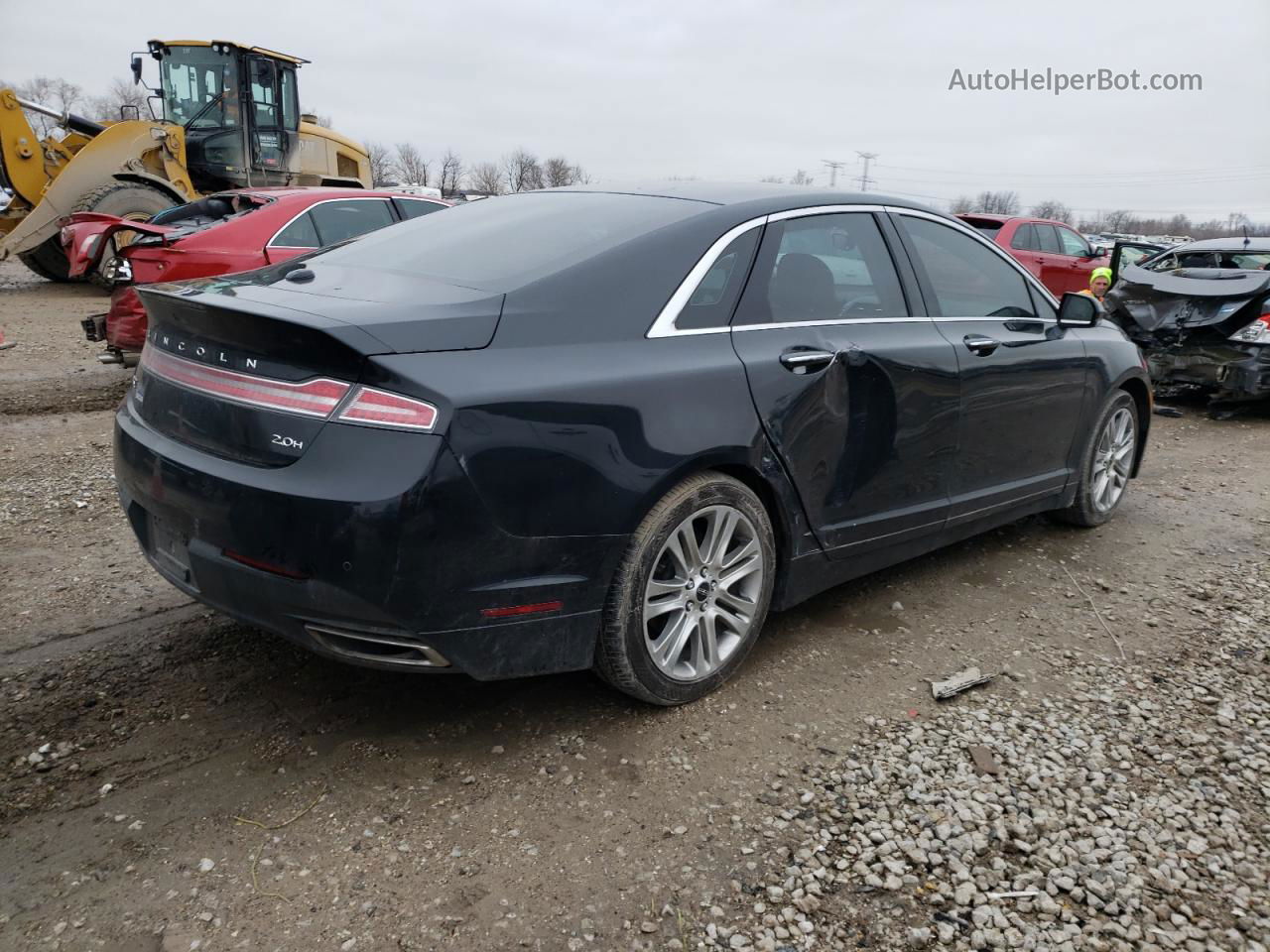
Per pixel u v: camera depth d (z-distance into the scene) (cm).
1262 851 243
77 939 205
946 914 219
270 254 736
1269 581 431
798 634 362
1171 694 323
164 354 281
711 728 294
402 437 231
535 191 380
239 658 329
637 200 334
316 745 279
